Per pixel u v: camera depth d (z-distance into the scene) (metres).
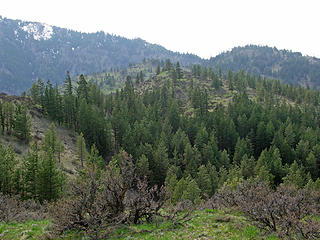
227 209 18.39
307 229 11.41
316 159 71.00
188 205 19.91
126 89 145.00
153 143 84.75
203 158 74.31
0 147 50.47
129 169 15.57
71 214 13.19
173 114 108.69
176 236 12.52
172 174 58.38
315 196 20.86
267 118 102.00
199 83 188.25
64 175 50.47
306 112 125.31
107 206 14.55
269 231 12.28
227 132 92.19
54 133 64.25
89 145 80.75
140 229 13.75
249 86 186.12
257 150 89.62
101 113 101.44
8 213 17.72
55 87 107.12
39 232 13.80
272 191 17.62
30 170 42.25
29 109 90.81
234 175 55.94
